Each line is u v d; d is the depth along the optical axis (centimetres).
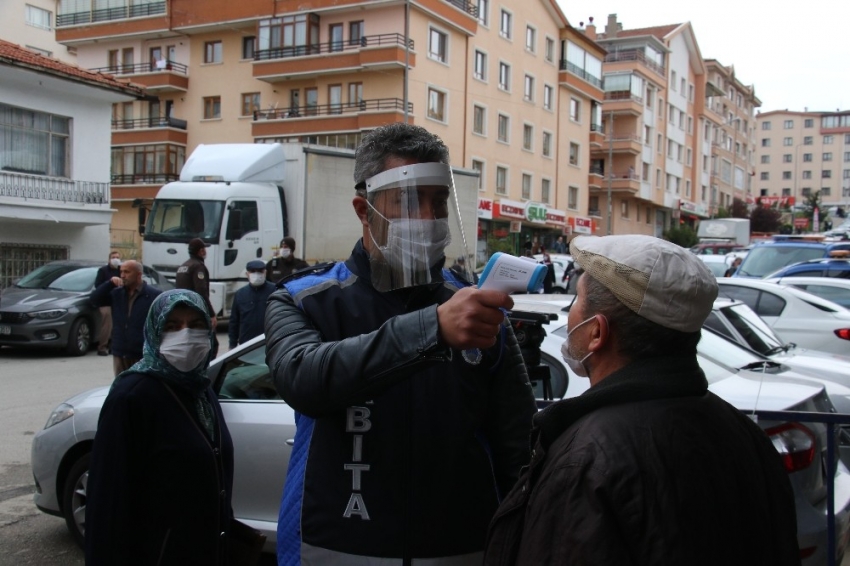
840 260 1160
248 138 3434
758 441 154
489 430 196
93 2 3781
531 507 140
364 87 3133
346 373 156
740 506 137
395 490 179
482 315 149
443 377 183
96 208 1983
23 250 1894
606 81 5109
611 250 149
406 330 154
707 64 6756
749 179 8469
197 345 277
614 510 130
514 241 3906
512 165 3825
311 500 183
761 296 872
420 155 183
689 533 128
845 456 405
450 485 181
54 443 459
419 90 3141
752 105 8475
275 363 172
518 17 3834
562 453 139
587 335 153
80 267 1389
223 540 285
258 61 3250
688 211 6081
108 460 258
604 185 5016
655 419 137
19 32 4278
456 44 3362
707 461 135
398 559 177
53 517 511
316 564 181
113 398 265
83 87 1942
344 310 185
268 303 195
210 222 1516
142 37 3662
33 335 1215
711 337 500
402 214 180
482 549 184
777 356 590
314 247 1580
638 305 143
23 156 1878
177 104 3609
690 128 6281
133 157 3616
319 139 3198
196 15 3456
